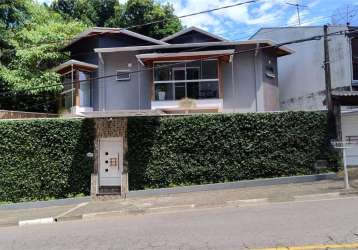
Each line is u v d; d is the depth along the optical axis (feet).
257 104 87.45
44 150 66.13
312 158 67.62
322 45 96.73
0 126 66.13
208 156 65.98
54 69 93.45
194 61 82.23
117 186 67.51
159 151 66.13
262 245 27.02
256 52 88.12
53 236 36.60
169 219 41.70
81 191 66.13
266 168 66.28
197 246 27.96
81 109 88.28
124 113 66.85
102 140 68.08
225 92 88.12
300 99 102.22
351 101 71.72
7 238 37.86
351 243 26.35
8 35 98.48
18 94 94.38
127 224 40.68
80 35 93.09
